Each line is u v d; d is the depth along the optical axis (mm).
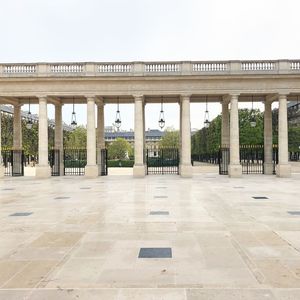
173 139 132500
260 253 10078
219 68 41438
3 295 7215
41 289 7527
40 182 37188
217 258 9641
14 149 47531
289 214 16453
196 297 7027
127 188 29562
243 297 7000
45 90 42125
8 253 10297
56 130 47250
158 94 41812
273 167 47000
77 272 8594
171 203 20266
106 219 15398
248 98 46531
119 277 8227
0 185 33969
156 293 7254
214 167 68875
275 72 40656
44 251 10469
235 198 22406
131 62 41562
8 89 42219
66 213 17078
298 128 81438
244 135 75188
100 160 47312
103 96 43688
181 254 10039
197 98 46000
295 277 8133
